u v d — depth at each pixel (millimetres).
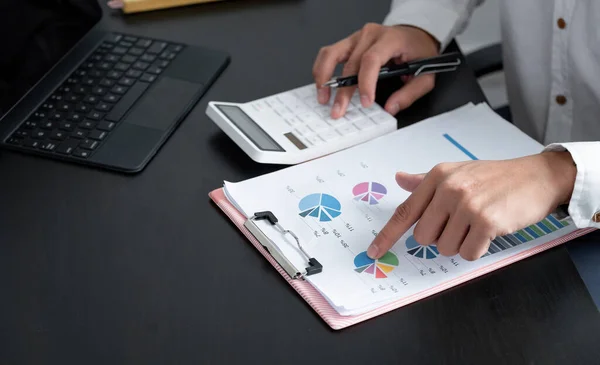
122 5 1029
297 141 785
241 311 600
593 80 1016
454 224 642
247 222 668
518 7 1080
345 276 623
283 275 628
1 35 833
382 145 791
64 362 557
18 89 848
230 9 1056
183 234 675
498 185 656
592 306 614
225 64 928
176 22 1018
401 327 588
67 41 929
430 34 980
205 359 560
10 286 620
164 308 602
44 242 665
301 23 1030
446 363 562
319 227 672
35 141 781
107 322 589
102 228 681
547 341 583
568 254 664
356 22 1040
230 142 797
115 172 750
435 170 671
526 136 810
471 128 823
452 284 625
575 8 1001
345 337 580
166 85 875
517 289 626
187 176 747
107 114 822
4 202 709
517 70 1135
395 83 912
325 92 856
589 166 670
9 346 568
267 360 561
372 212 695
